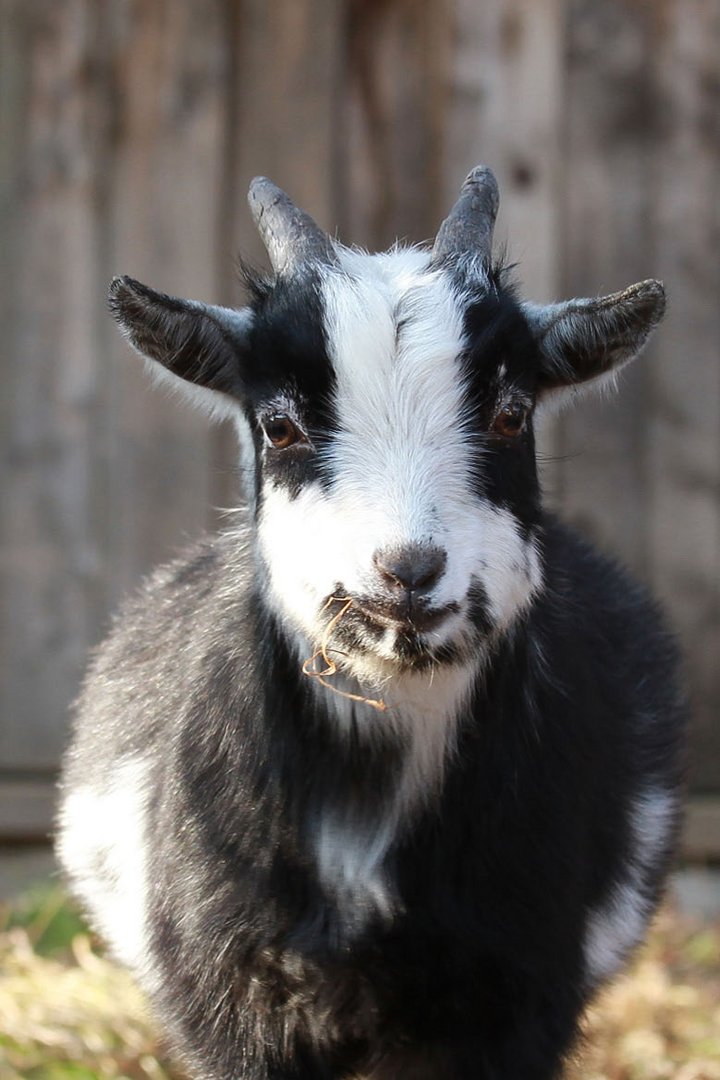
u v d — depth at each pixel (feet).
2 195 28.07
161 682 17.78
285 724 15.71
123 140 28.09
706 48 28.43
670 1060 21.53
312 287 15.25
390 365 14.58
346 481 14.38
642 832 17.97
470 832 15.66
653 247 28.60
